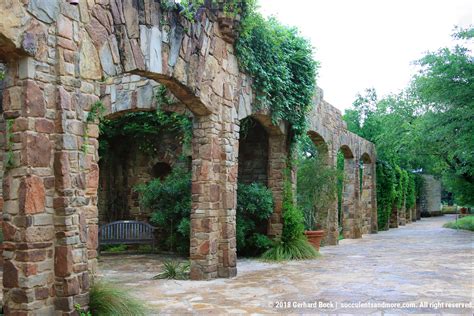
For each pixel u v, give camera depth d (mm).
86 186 5219
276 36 9445
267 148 11250
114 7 5758
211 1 7738
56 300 4723
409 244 14258
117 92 9656
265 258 10133
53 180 4793
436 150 19516
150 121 12703
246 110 8797
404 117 21125
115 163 13273
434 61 15484
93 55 5395
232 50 8352
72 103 4996
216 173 7844
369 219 20234
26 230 4500
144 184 12875
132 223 11859
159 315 5301
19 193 4559
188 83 7035
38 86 4680
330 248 13258
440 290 6684
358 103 26047
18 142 4605
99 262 10219
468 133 15414
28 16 4590
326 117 14008
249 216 10633
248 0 8062
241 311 5477
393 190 22344
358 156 18219
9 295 4543
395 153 22141
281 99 9836
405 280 7535
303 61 10469
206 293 6512
